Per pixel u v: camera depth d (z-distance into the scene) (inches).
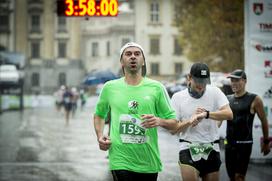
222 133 1066.1
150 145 386.0
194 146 450.0
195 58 3161.9
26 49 6466.5
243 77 555.2
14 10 6387.8
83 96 3750.0
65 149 1234.6
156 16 6043.3
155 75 5999.0
